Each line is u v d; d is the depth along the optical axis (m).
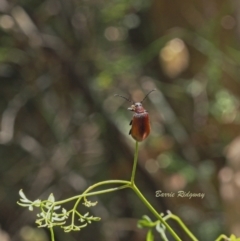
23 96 0.71
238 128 0.67
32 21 0.66
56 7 0.66
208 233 0.66
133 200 0.72
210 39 0.66
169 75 0.69
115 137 0.67
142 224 0.42
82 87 0.66
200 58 0.67
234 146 0.60
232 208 0.57
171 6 0.67
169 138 0.69
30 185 0.74
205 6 0.66
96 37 0.67
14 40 0.65
